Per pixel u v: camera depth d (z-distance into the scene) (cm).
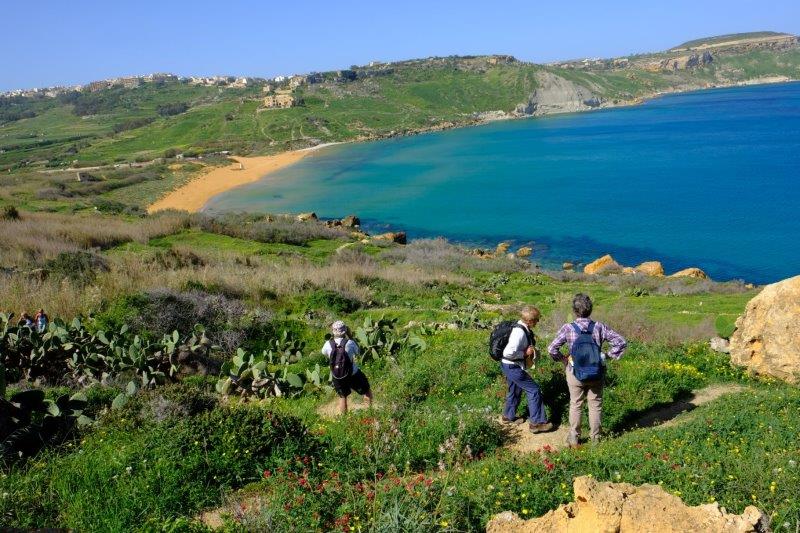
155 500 674
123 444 835
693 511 462
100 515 640
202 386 1294
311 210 7600
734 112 17788
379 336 1491
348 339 1019
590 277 3800
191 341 1446
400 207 7488
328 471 730
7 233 3127
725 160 9281
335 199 8306
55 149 16562
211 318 1727
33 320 1549
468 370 1152
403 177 9956
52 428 905
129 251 3303
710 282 3603
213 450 777
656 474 645
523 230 5947
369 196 8369
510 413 930
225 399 1204
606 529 461
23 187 7888
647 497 478
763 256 4556
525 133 16325
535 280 3550
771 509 552
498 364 1148
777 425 812
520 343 880
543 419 888
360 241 4791
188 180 10300
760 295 1228
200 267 2631
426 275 3170
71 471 729
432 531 556
